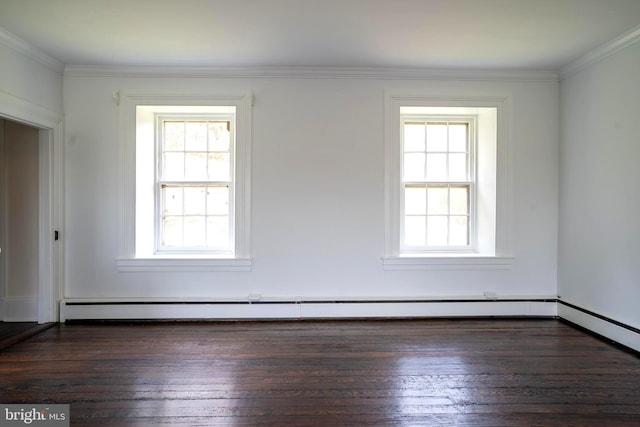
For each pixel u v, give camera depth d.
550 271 3.81
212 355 2.82
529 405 2.13
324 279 3.72
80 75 3.61
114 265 3.66
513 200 3.77
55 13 2.62
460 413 2.05
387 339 3.17
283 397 2.21
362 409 2.09
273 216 3.69
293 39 3.04
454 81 3.74
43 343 3.05
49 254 3.54
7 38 2.91
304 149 3.69
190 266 3.67
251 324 3.57
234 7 2.54
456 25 2.80
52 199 3.53
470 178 3.98
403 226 3.93
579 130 3.47
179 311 3.67
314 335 3.26
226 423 1.95
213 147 3.89
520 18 2.69
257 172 3.67
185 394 2.24
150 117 3.82
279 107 3.67
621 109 3.00
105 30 2.89
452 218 3.97
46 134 3.49
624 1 2.46
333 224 3.71
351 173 3.70
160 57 3.40
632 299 2.91
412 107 3.75
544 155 3.78
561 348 2.97
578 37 2.99
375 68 3.65
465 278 3.78
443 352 2.88
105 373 2.51
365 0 2.46
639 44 2.84
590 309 3.34
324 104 3.69
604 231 3.18
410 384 2.37
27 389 2.29
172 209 3.88
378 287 3.74
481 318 3.76
